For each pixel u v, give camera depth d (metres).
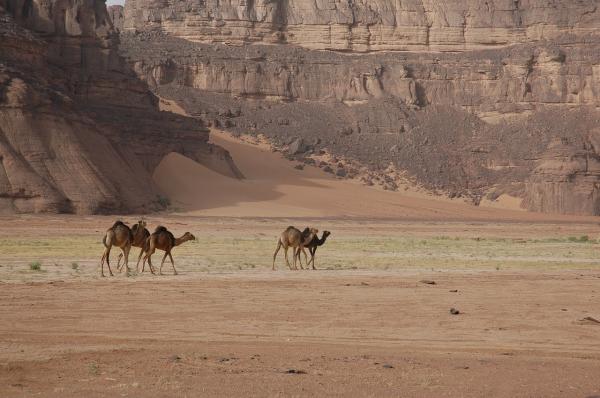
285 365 29.83
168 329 38.28
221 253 95.56
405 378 28.02
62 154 199.50
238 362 30.16
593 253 107.81
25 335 35.84
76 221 170.00
